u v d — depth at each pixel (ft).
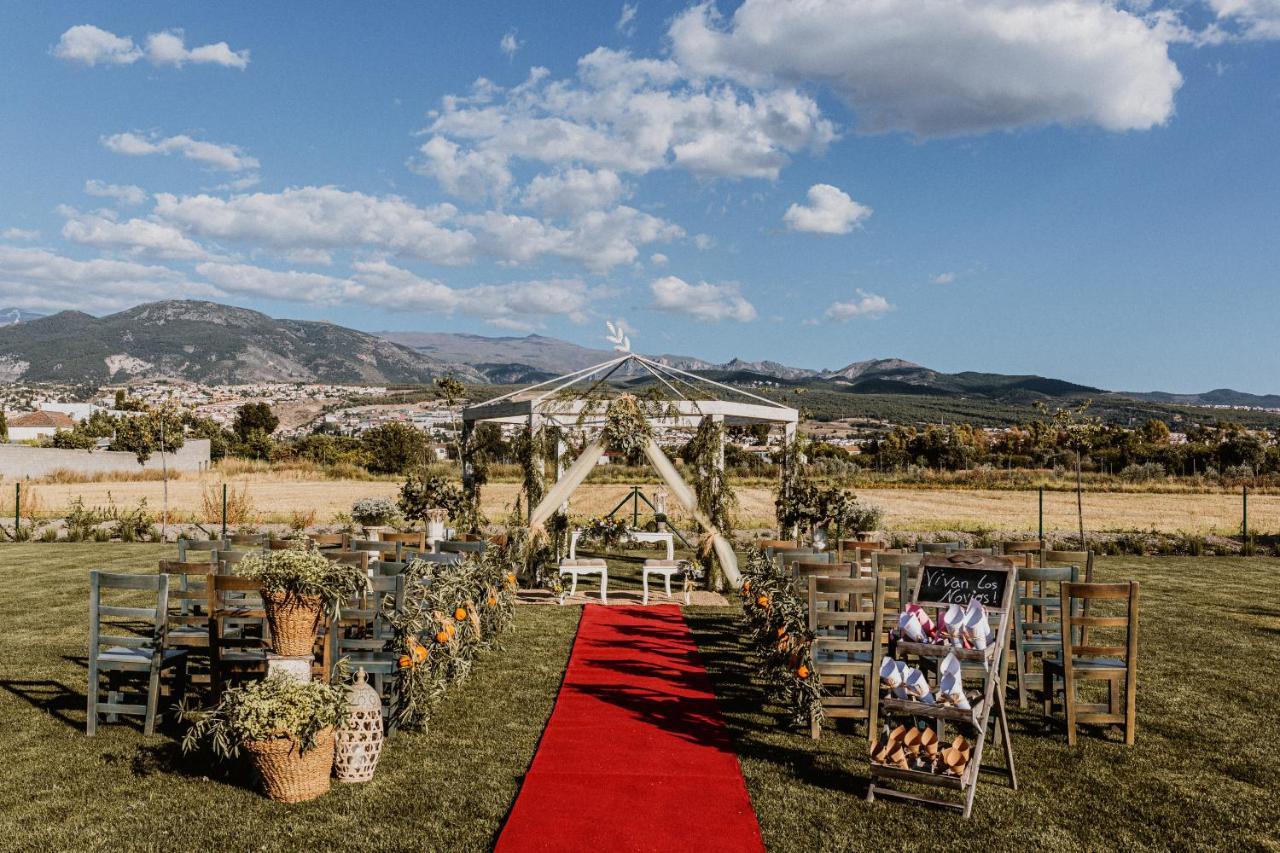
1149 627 33.65
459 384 61.98
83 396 572.10
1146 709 22.65
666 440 43.29
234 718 15.44
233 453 185.88
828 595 21.44
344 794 16.08
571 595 39.42
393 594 21.12
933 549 26.37
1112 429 157.99
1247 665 27.58
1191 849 14.55
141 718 20.62
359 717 16.66
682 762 17.98
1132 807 16.25
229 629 24.41
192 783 16.60
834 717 21.52
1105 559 56.13
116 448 136.87
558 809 15.39
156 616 19.45
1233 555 58.34
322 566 16.84
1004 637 17.08
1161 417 332.60
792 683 20.11
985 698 16.44
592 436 45.32
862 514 45.85
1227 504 94.17
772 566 24.84
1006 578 17.17
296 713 15.35
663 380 43.27
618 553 55.21
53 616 33.04
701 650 28.63
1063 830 15.17
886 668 16.90
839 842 14.40
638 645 29.19
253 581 18.86
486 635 27.35
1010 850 14.34
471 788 16.40
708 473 41.45
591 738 19.35
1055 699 22.86
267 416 231.50
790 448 45.29
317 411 488.85
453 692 23.06
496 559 28.86
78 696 22.43
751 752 18.75
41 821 14.84
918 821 15.38
